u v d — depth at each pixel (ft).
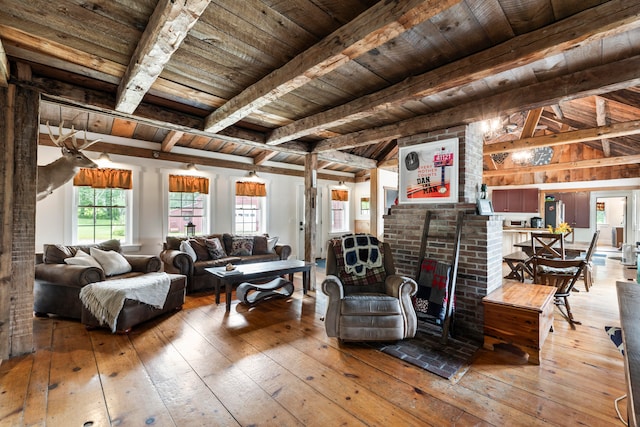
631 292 5.26
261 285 13.30
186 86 8.63
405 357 8.00
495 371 7.33
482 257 9.30
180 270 14.07
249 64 7.34
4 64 6.77
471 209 9.60
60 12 5.52
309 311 11.69
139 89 7.54
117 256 12.23
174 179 17.26
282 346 8.61
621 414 5.73
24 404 5.89
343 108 9.71
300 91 8.84
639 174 25.21
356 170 27.66
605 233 37.40
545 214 29.81
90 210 14.89
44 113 13.02
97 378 6.85
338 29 5.74
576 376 7.09
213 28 5.92
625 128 14.62
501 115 8.92
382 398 6.24
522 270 14.44
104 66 7.53
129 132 15.46
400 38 6.09
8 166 7.57
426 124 10.48
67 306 10.33
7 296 7.60
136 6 5.32
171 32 5.15
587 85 7.11
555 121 21.84
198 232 18.54
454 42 6.23
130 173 15.72
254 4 5.25
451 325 9.48
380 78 7.97
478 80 7.30
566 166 23.65
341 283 9.28
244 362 7.67
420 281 10.09
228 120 9.94
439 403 6.08
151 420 5.52
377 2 5.14
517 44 5.97
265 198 21.59
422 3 4.40
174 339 9.02
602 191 27.89
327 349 8.45
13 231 7.66
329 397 6.26
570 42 5.40
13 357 7.70
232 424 5.45
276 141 12.83
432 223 10.54
